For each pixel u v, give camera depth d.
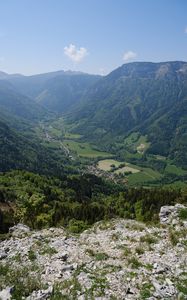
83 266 22.88
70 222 74.94
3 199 122.25
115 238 28.95
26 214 83.12
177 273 21.55
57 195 165.50
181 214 33.56
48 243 28.95
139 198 137.12
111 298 18.14
